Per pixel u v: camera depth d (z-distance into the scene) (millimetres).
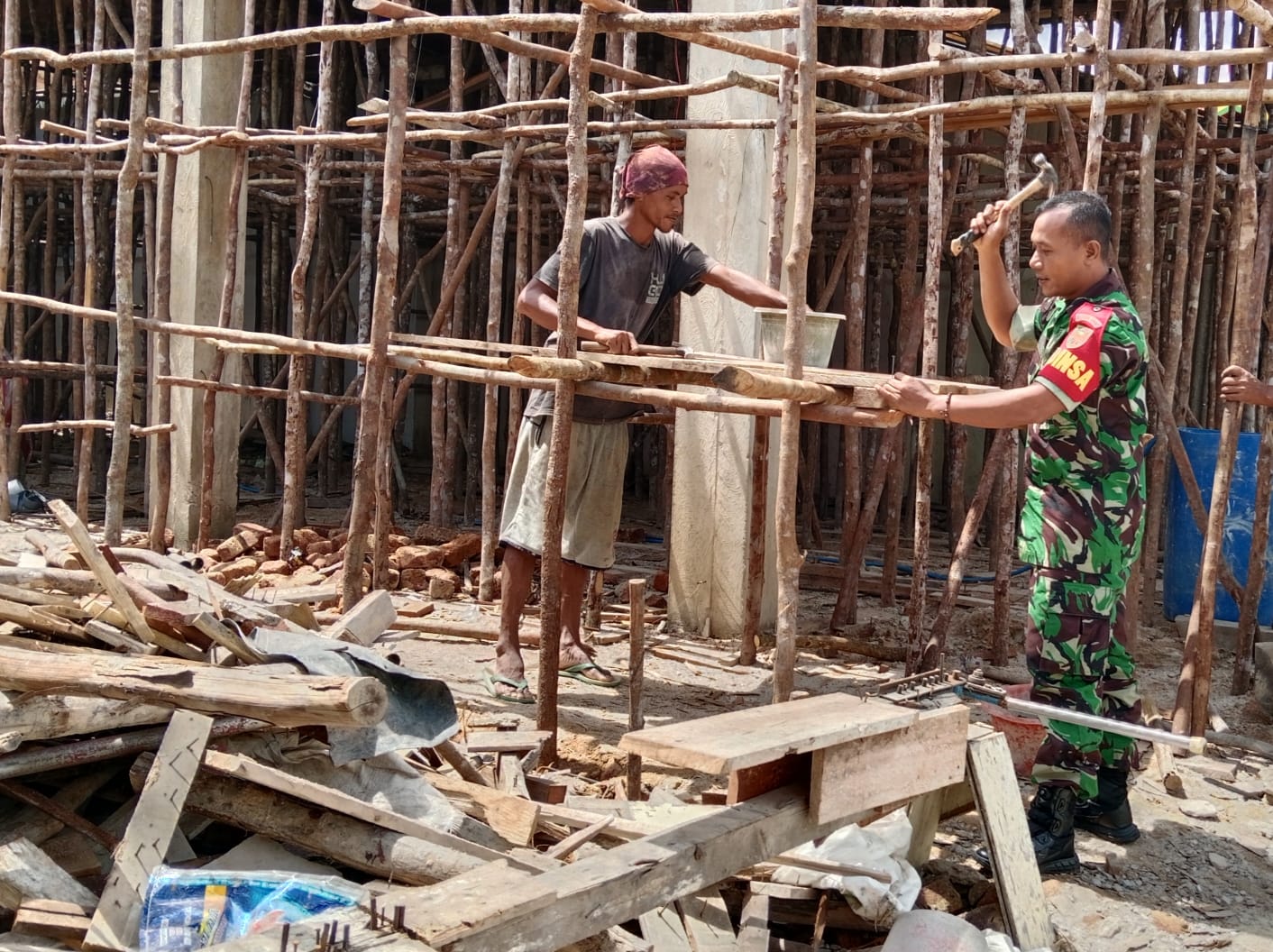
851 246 7191
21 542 7043
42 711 2529
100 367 8445
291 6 9617
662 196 4387
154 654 2891
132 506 9062
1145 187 4121
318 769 2801
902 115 4699
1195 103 4051
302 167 7738
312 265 10258
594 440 4547
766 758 2256
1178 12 7418
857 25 3309
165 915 2270
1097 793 3328
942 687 3113
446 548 6637
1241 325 3969
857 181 5945
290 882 2361
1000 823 2826
